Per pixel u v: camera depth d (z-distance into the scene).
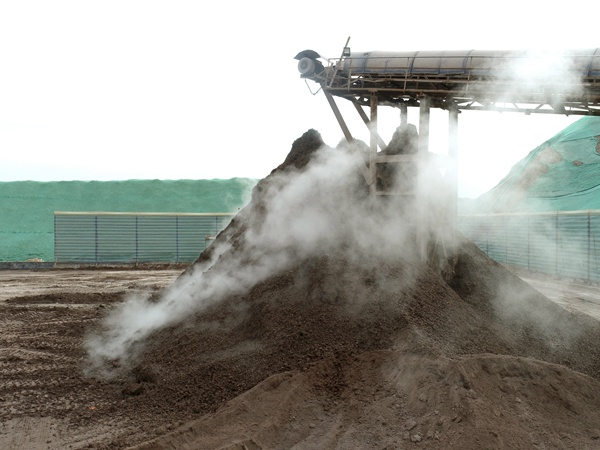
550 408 6.35
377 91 10.20
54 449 6.40
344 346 7.41
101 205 37.97
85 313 14.27
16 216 37.00
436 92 9.80
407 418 6.13
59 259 30.66
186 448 6.04
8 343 10.96
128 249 31.05
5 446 6.53
